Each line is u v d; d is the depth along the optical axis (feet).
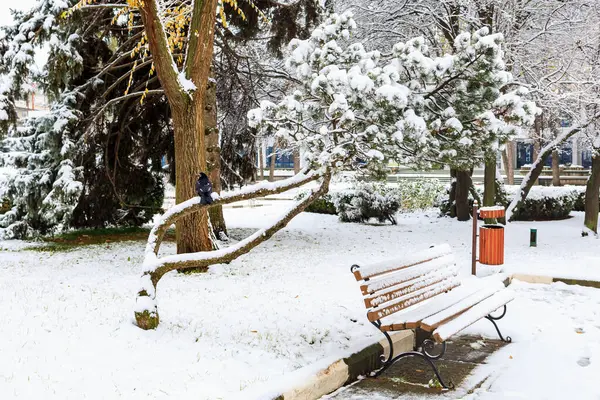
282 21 51.65
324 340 20.31
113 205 61.11
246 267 36.40
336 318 22.93
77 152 51.80
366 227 63.57
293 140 22.63
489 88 22.07
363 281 17.24
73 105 51.57
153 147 59.26
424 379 17.83
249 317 22.82
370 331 21.38
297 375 16.02
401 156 22.63
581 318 24.72
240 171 61.98
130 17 44.32
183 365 16.74
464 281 24.91
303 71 23.11
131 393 14.49
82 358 16.51
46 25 45.73
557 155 100.78
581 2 57.11
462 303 19.94
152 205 63.67
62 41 47.19
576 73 58.23
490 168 59.47
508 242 51.31
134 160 61.21
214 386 15.35
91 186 57.93
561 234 55.26
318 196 22.21
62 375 15.16
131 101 54.34
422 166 23.57
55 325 19.42
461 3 57.62
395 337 20.18
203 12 31.96
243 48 61.67
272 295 27.12
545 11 58.23
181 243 35.09
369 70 21.77
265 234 21.35
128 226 64.64
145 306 19.98
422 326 16.71
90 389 14.51
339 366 17.20
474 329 23.36
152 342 18.58
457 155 23.03
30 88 48.83
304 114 22.84
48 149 51.65
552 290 30.55
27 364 15.57
